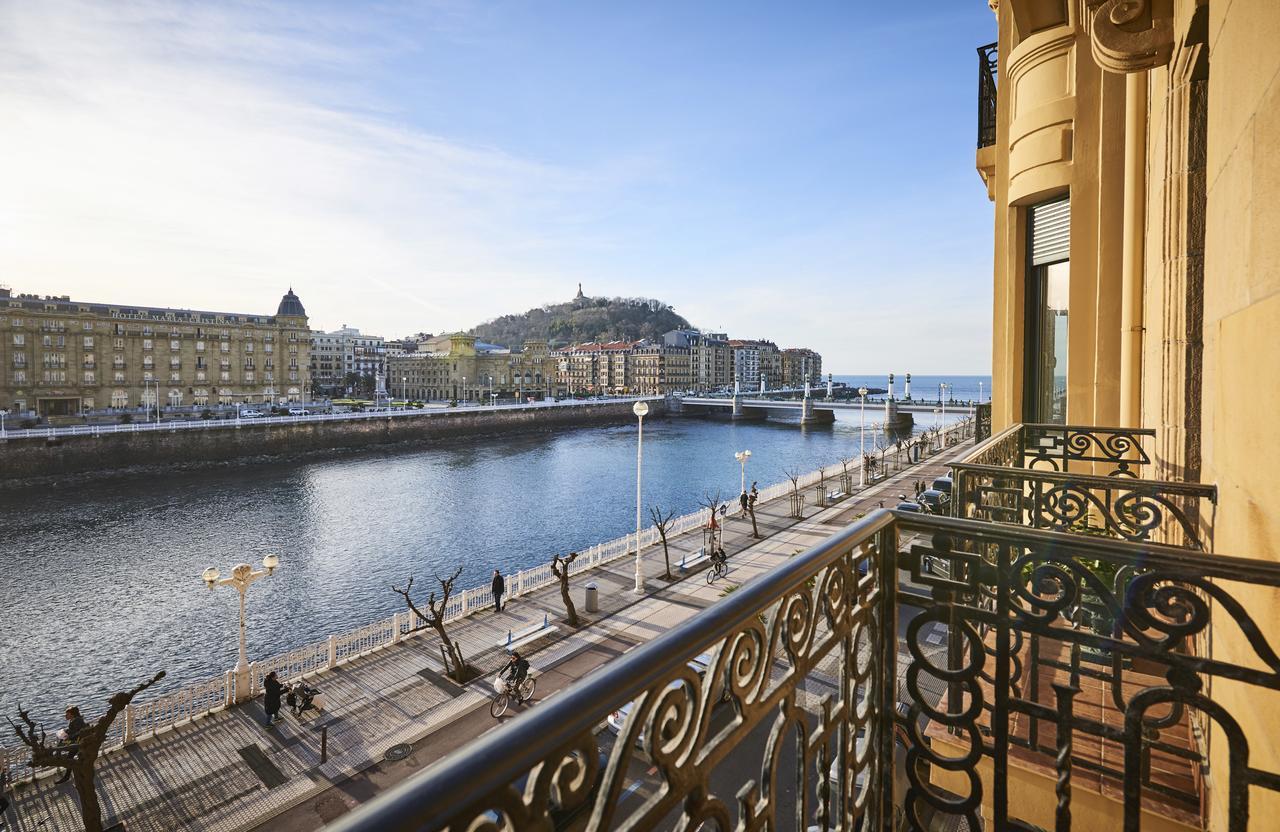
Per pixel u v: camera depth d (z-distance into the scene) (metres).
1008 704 2.25
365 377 196.50
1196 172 4.64
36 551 44.44
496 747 0.96
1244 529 2.33
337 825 0.75
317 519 54.41
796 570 1.81
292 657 18.47
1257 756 2.12
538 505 60.00
